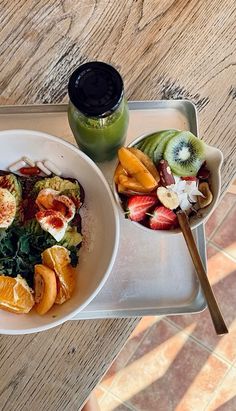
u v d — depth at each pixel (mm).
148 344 898
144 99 566
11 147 525
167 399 887
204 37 578
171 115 559
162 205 480
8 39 579
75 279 512
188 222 487
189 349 895
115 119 480
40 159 536
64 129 558
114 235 490
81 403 524
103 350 528
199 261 479
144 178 476
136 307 528
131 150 490
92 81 446
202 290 492
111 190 503
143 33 579
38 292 494
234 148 557
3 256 509
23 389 524
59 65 573
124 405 885
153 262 535
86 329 529
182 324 897
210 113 564
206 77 570
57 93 567
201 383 890
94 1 585
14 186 523
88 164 505
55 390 524
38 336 529
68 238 516
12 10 584
